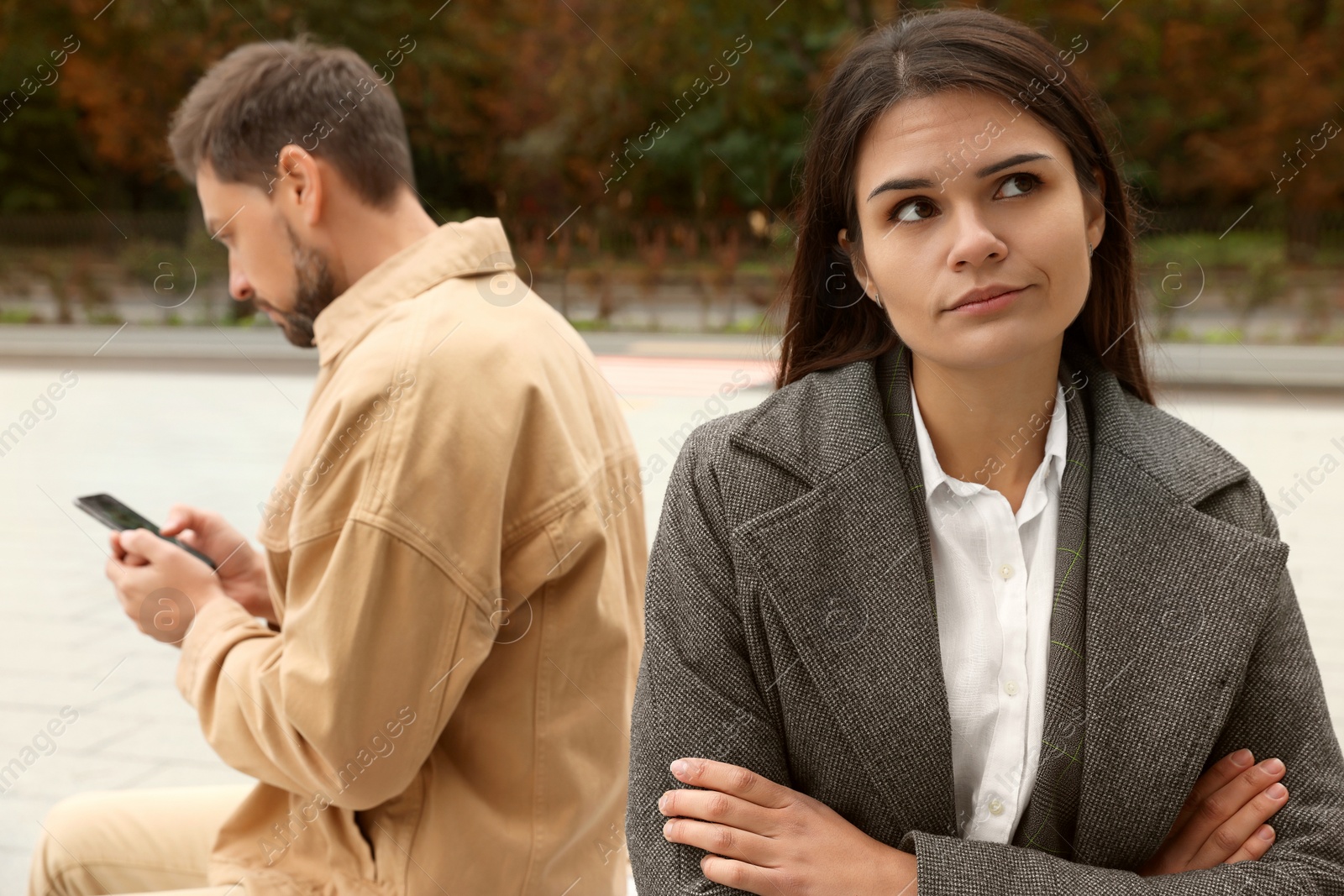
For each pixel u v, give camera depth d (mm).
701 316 13430
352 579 1256
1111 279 1146
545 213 8727
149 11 12508
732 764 1062
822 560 1066
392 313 1408
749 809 1044
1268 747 1073
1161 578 1054
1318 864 1019
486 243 1488
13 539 4973
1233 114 14992
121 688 3295
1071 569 1078
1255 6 14227
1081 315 1167
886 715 1038
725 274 13742
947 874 994
